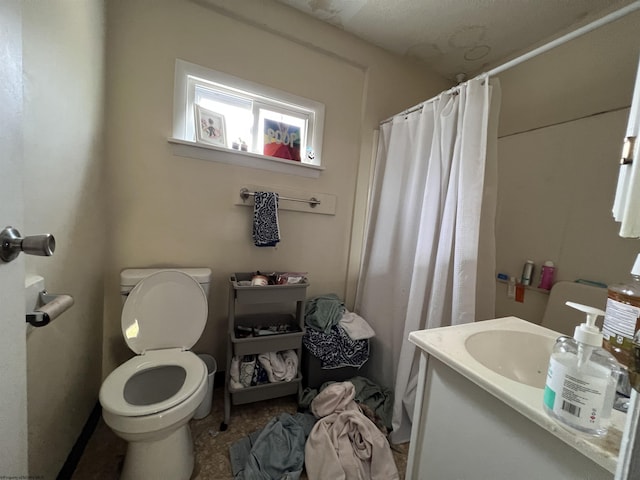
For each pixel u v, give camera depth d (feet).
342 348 4.95
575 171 4.55
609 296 1.95
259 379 4.56
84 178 3.52
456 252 3.84
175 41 4.45
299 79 5.41
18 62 1.52
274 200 5.04
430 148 4.71
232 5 4.63
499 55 5.84
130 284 4.08
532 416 1.56
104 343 4.50
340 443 3.71
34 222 2.49
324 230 6.06
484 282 4.07
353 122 6.09
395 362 5.14
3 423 1.47
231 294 4.56
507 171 5.66
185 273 4.31
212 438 4.14
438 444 2.30
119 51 4.16
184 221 4.83
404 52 6.02
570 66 4.73
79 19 3.20
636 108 1.24
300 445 3.87
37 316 1.98
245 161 5.15
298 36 5.17
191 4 4.50
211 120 4.83
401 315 5.05
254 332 4.81
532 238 5.14
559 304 4.50
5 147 1.44
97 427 4.15
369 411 4.41
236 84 4.88
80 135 3.35
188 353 4.04
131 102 4.30
